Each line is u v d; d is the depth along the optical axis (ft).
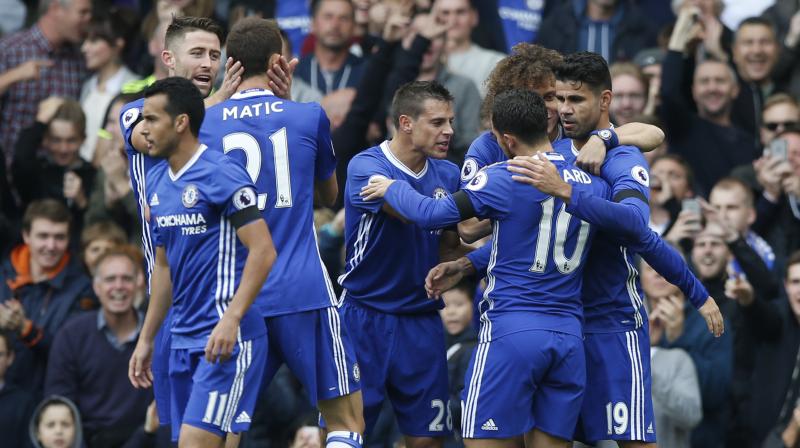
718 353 111.96
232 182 79.30
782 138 129.18
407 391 92.73
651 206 123.54
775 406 114.52
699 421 109.70
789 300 115.34
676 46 136.05
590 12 148.15
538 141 83.76
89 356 118.62
